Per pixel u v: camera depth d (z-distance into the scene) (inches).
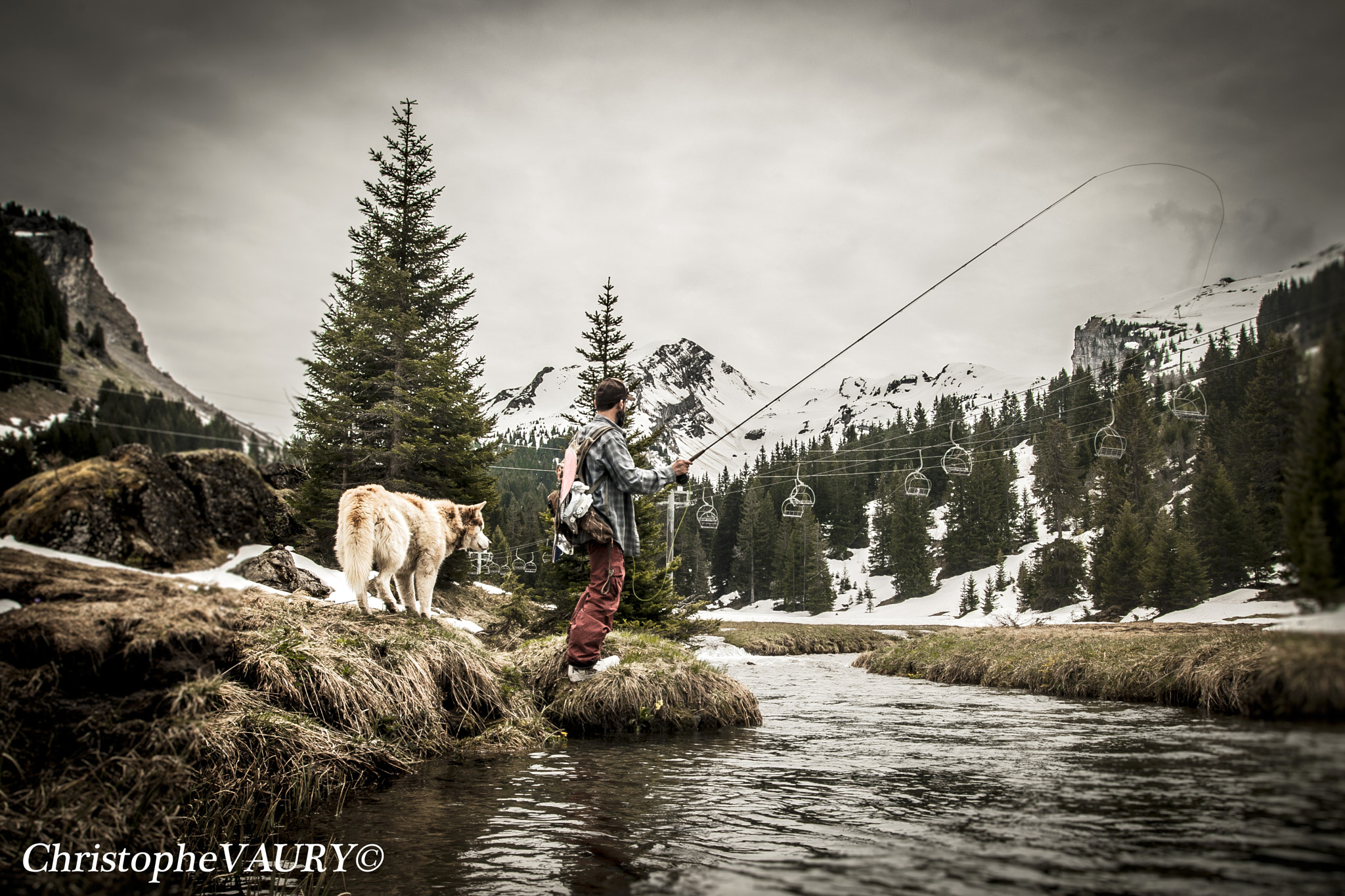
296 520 503.8
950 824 122.0
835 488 3432.6
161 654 169.3
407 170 826.2
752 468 4323.3
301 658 195.3
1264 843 77.6
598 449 214.1
